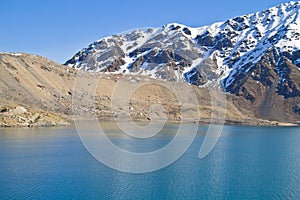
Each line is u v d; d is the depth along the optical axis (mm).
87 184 79188
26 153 115688
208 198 72562
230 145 162750
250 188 81688
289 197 75062
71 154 114500
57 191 74000
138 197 71750
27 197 69312
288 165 110250
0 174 87438
